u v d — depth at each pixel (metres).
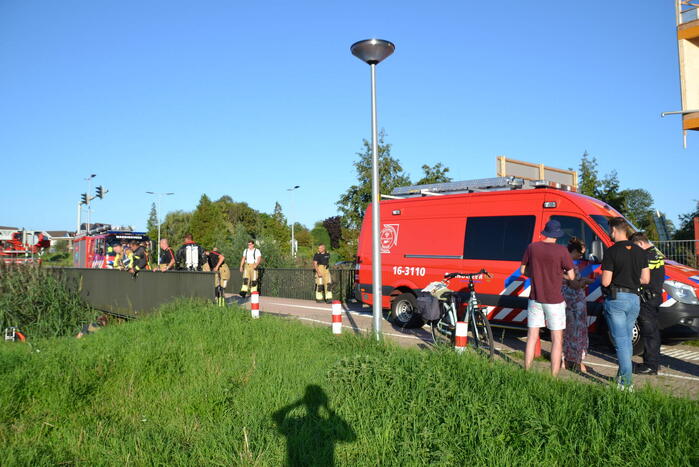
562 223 9.25
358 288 12.41
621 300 6.15
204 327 9.58
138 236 27.69
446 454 4.43
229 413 5.71
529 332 6.76
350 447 4.73
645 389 5.27
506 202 10.04
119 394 6.64
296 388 6.16
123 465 4.59
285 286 18.67
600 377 6.98
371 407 5.46
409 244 11.33
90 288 16.05
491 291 9.88
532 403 5.02
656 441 4.23
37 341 10.35
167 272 12.72
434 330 8.62
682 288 8.23
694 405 4.85
